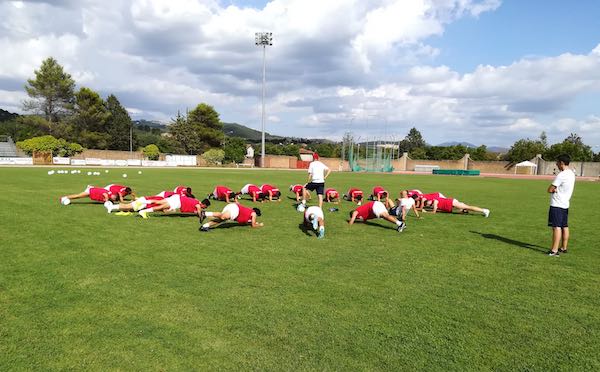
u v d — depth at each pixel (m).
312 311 4.13
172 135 72.69
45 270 5.19
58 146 50.44
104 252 6.18
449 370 3.10
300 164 65.62
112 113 73.25
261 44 57.09
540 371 3.13
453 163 67.81
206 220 9.37
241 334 3.58
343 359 3.21
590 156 65.12
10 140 55.38
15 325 3.62
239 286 4.82
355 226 9.38
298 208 11.48
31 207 10.52
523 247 7.54
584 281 5.45
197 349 3.29
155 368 3.00
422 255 6.68
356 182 27.78
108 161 50.78
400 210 9.95
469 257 6.64
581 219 11.65
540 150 65.38
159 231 7.97
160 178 24.41
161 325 3.70
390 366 3.12
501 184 30.03
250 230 8.45
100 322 3.73
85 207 10.78
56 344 3.31
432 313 4.19
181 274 5.21
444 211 12.38
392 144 62.59
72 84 61.47
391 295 4.68
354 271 5.61
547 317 4.18
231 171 40.53
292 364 3.11
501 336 3.71
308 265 5.84
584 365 3.24
